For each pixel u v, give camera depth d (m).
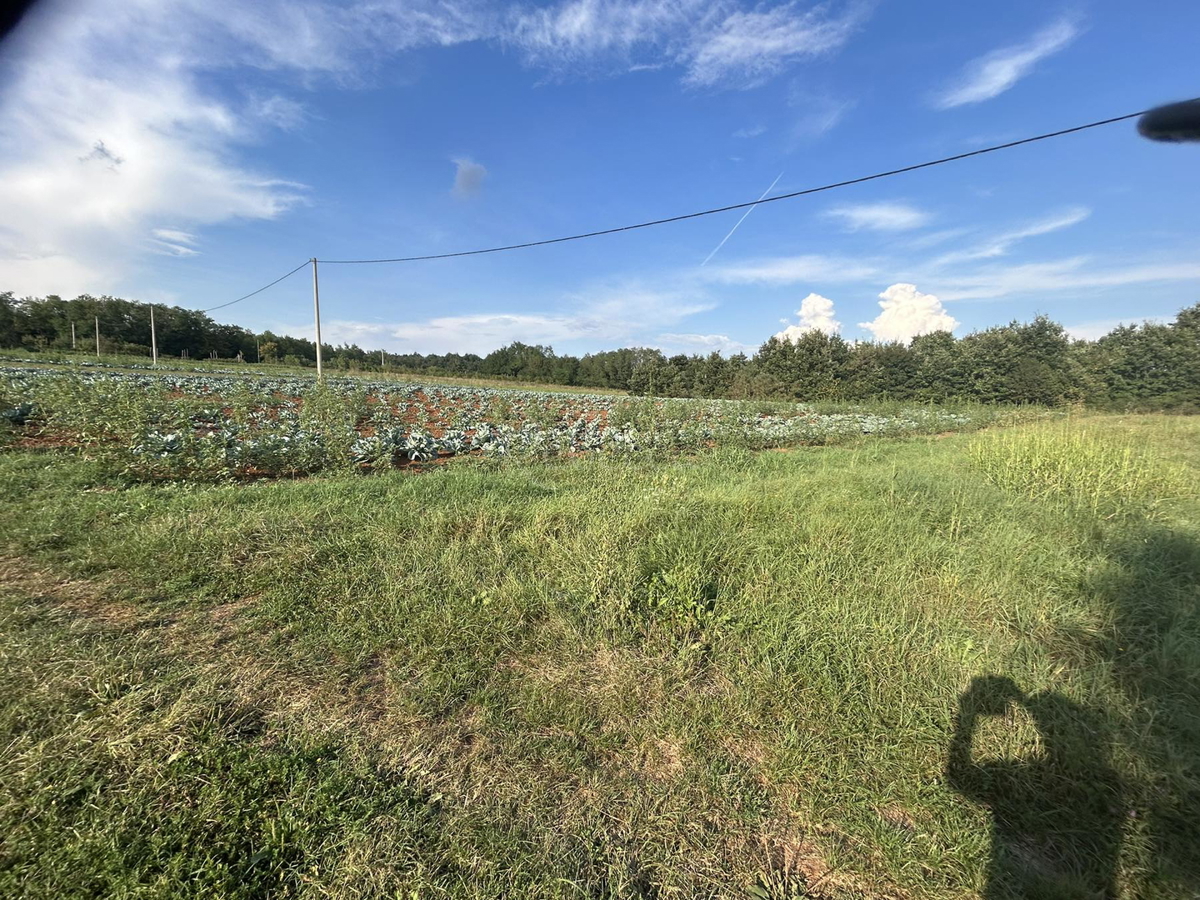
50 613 3.06
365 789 1.99
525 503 5.49
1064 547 4.52
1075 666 2.93
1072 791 2.11
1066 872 1.80
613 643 3.07
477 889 1.63
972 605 3.61
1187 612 3.31
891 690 2.64
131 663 2.64
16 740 2.05
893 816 2.02
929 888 1.73
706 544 4.12
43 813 1.76
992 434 9.14
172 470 6.56
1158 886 1.76
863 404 26.14
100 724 2.18
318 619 3.17
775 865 1.81
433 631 3.08
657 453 9.70
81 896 1.52
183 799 1.88
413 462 8.88
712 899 1.68
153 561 3.73
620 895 1.65
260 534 4.18
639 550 3.99
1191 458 9.13
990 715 2.49
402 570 3.81
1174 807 2.02
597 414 19.09
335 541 4.16
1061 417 18.45
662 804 2.03
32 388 11.95
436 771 2.12
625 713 2.51
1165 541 4.53
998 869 1.76
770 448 12.50
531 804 1.98
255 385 20.22
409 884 1.62
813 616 3.29
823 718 2.46
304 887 1.61
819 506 5.28
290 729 2.29
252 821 1.81
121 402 7.73
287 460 7.37
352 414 11.07
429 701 2.51
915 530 4.87
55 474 5.97
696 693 2.65
